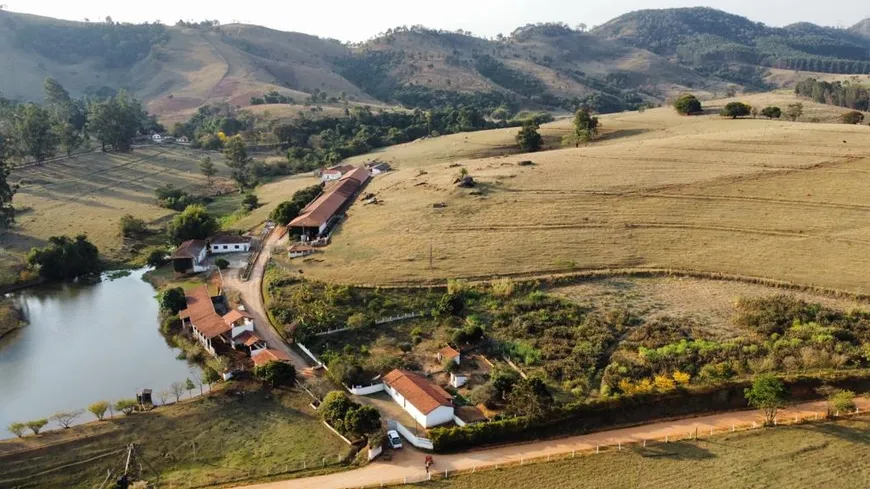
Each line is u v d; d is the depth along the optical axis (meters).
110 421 59.38
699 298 77.88
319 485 50.03
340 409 56.84
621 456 51.78
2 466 52.12
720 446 52.38
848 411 55.81
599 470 49.97
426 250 94.69
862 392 58.84
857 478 47.16
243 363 70.50
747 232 93.56
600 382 62.28
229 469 52.84
